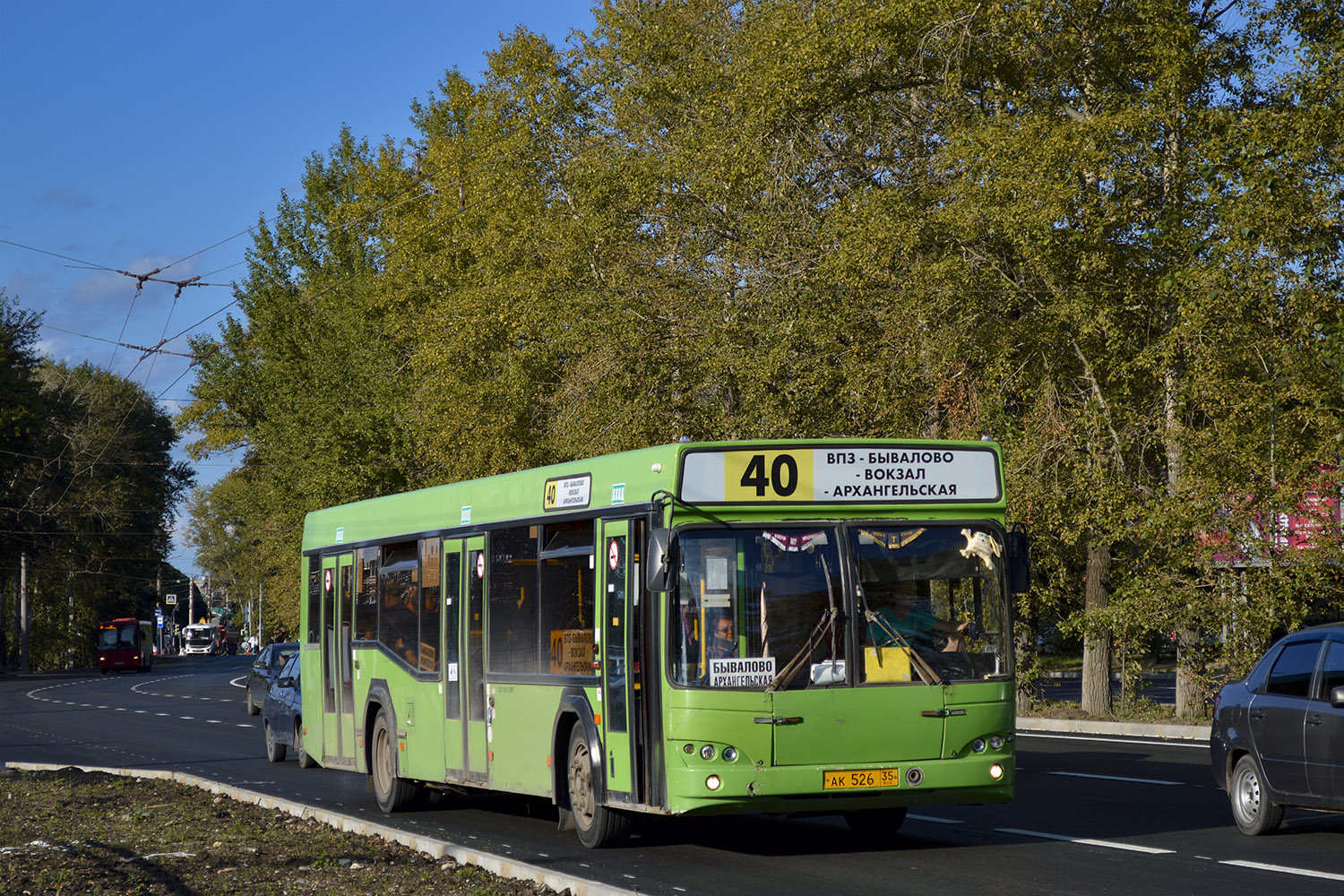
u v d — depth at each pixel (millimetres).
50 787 17781
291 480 51344
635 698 10930
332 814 13359
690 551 10609
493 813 15273
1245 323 20875
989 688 10852
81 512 81875
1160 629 23719
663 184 30922
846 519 10898
